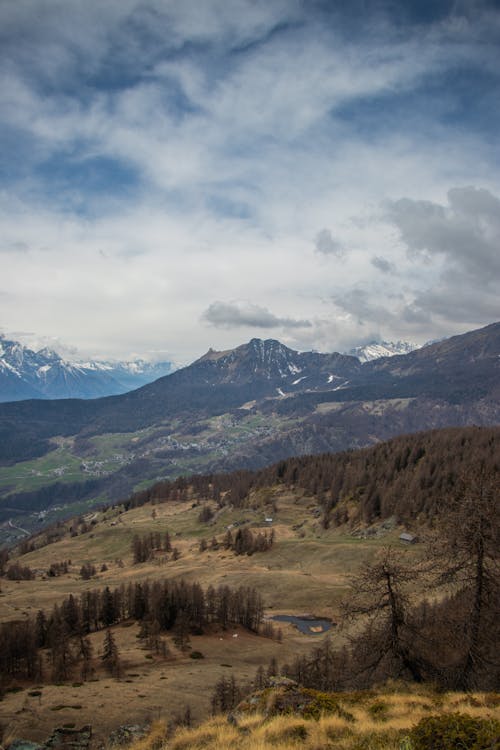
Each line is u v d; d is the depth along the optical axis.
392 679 30.83
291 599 146.38
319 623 128.75
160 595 118.50
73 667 87.62
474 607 30.39
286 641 115.38
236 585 161.25
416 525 185.38
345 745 17.42
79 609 121.06
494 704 22.16
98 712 62.31
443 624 32.59
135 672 86.69
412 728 16.70
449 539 31.47
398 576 31.42
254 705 25.34
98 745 40.94
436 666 30.95
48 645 102.00
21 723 57.41
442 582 31.38
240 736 21.14
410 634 31.55
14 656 83.94
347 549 179.62
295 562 182.25
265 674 73.81
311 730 19.33
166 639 108.12
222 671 89.12
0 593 169.00
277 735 19.61
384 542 180.88
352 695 25.75
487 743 14.82
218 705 62.78
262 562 187.62
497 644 29.94
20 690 74.44
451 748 15.02
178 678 82.44
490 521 29.52
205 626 119.38
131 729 35.06
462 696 24.12
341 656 57.03
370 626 33.06
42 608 144.75
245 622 124.81
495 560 30.38
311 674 57.44
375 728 18.95
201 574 181.50
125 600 131.75
